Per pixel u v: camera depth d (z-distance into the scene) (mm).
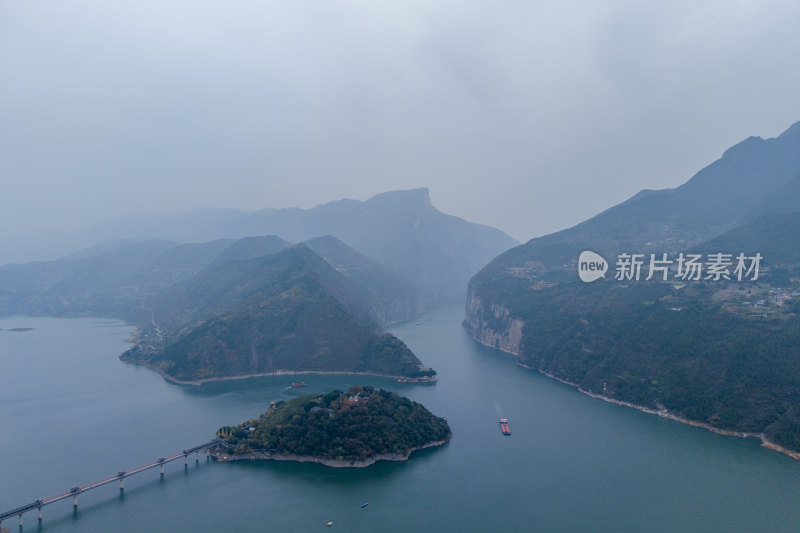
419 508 162250
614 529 148625
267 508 164125
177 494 174375
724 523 151000
